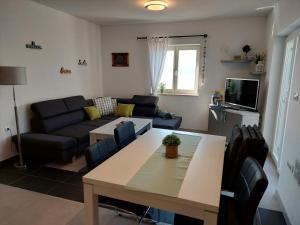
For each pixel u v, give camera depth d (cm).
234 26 454
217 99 469
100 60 558
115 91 570
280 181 242
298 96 210
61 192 255
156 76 518
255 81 393
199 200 118
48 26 391
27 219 210
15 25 331
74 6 381
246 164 152
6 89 326
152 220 209
